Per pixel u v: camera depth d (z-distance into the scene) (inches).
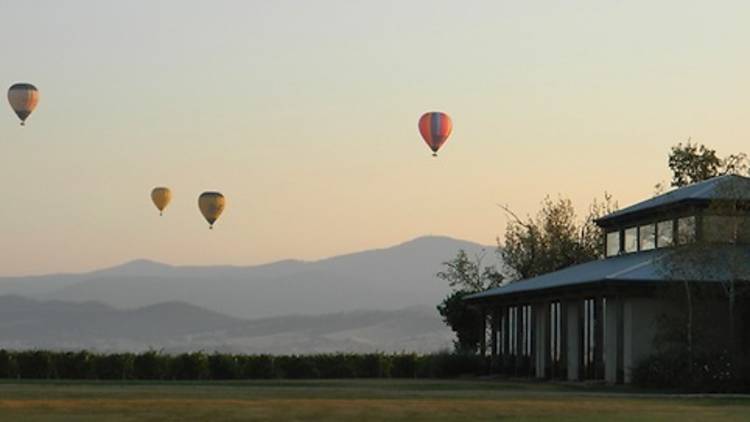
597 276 2568.9
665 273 2460.6
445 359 3265.3
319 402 1769.2
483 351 3260.3
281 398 1839.3
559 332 2800.2
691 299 2455.7
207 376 3100.4
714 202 2514.8
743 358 2407.7
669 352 2450.8
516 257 3887.8
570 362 2753.4
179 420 1546.5
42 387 2116.1
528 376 2957.7
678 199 2581.2
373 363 3250.5
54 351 3075.8
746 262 2443.4
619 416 1662.2
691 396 2089.1
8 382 2450.8
